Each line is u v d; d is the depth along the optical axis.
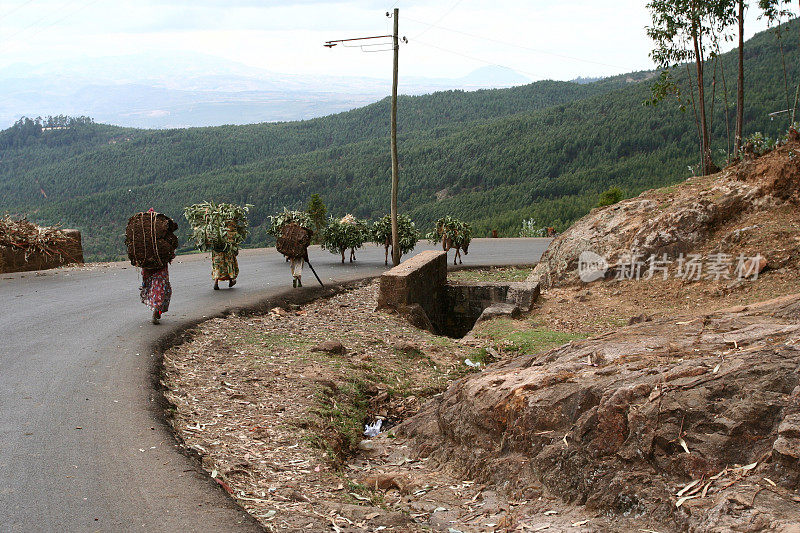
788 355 4.84
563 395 5.45
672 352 5.79
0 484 4.90
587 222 18.69
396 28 21.05
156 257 10.52
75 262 19.56
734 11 24.20
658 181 119.94
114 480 5.03
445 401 7.11
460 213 129.25
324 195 165.25
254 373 8.79
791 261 13.98
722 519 3.73
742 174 16.72
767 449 4.14
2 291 14.10
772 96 116.81
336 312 14.07
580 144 146.75
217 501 4.73
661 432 4.55
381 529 4.53
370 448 7.38
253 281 16.98
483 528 4.72
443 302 17.42
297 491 5.31
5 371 7.84
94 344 9.25
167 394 7.47
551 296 16.72
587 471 4.80
